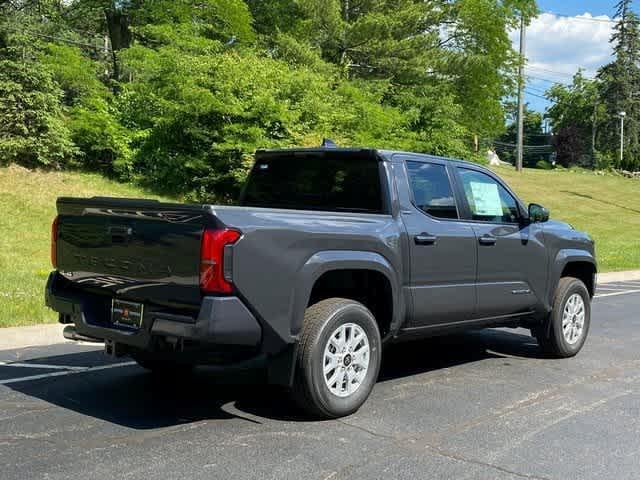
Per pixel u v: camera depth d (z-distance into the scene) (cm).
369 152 589
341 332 518
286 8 3047
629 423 529
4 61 1933
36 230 1526
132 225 498
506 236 676
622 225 3186
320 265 502
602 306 1228
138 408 544
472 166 670
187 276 463
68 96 2488
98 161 2103
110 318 523
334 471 416
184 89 1884
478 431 501
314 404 502
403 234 574
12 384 616
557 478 416
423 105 2586
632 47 9275
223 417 521
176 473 407
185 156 1994
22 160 1975
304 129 2006
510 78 3656
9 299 922
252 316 469
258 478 402
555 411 557
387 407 557
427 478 410
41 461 424
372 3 3062
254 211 477
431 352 788
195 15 2570
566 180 4981
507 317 696
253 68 1991
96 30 3856
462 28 3375
